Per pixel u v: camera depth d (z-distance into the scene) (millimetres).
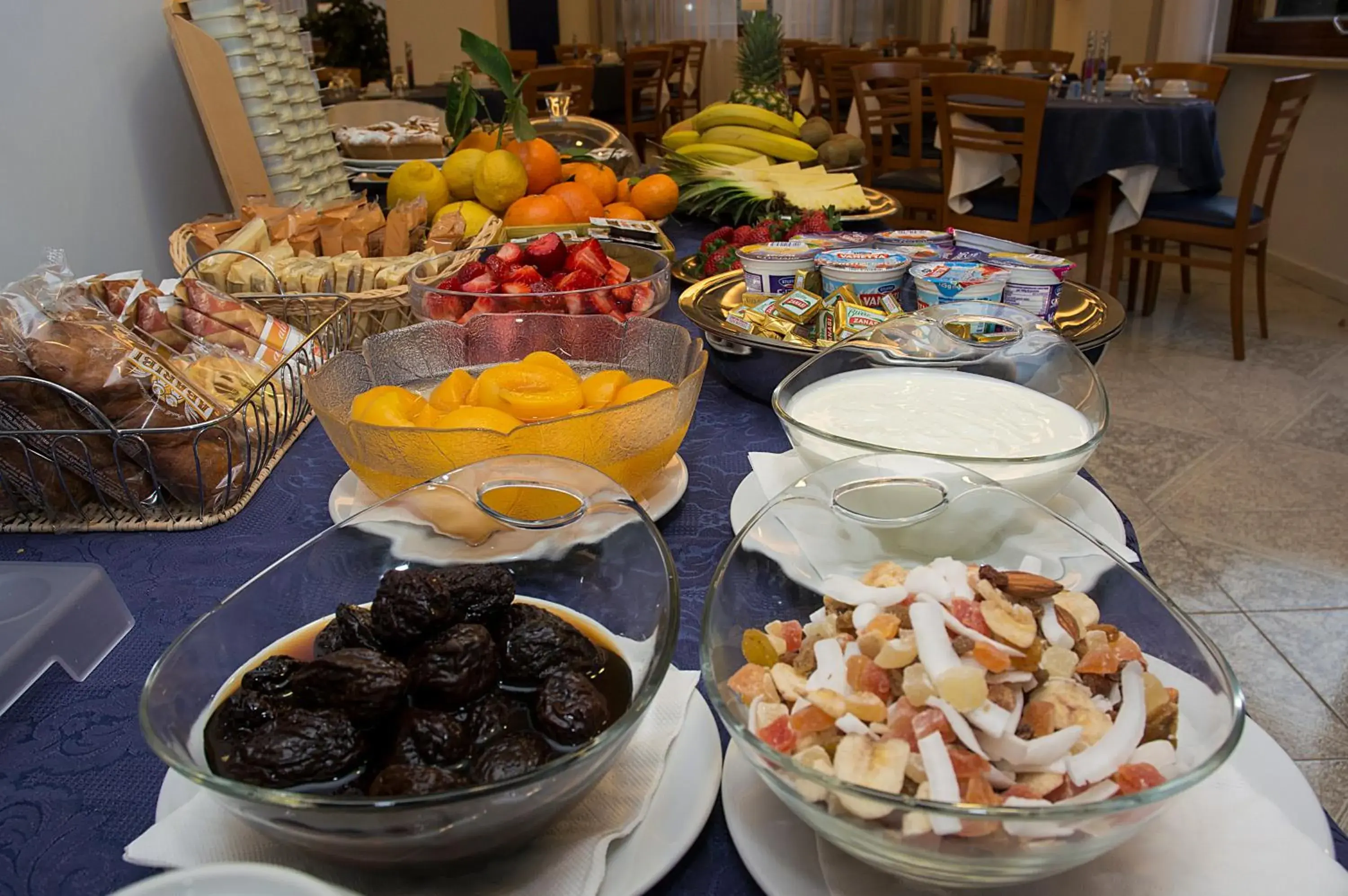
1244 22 4242
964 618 447
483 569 511
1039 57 4699
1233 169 4293
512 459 589
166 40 1636
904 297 1059
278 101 1521
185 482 760
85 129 1414
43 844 479
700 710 520
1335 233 3572
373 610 481
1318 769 1446
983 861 370
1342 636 1731
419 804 371
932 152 3973
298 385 907
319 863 426
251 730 453
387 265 1128
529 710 463
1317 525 2080
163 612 667
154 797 509
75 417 746
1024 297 969
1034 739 406
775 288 1060
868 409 784
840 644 468
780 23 2451
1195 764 414
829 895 415
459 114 1874
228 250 1088
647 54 5285
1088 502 753
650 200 1748
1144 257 3176
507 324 903
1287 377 2842
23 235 1271
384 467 699
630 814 451
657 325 889
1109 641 464
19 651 567
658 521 757
